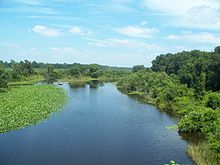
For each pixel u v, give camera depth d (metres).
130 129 68.31
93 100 112.81
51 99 106.06
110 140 59.62
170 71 166.38
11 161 47.88
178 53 177.50
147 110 92.25
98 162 48.03
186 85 111.12
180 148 54.78
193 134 63.91
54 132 64.81
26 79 194.62
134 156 50.72
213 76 102.69
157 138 61.22
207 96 84.06
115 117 81.19
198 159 46.72
